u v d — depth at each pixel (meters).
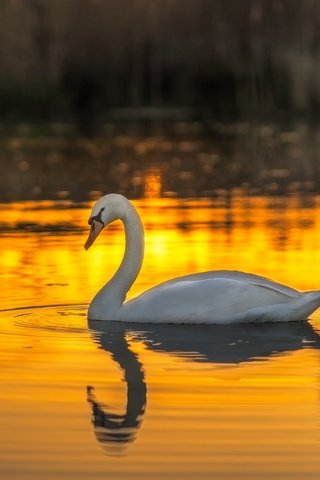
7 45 43.69
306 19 45.28
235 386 9.70
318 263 15.45
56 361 10.54
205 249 16.72
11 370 10.21
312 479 7.71
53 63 44.16
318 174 27.62
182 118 45.25
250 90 46.25
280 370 10.23
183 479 7.72
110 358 10.65
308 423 8.76
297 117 44.47
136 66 46.16
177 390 9.62
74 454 8.17
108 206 12.55
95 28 45.12
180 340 11.34
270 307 12.00
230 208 21.58
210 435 8.51
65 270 15.10
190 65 46.59
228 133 38.91
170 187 25.22
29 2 43.88
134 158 31.36
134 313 12.13
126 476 7.77
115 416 8.94
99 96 46.06
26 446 8.32
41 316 12.41
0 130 40.91
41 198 23.41
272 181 26.28
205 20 46.16
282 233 18.22
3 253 16.48
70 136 38.31
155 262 15.68
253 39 45.81
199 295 12.05
